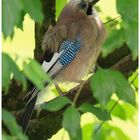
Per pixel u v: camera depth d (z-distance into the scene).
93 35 8.96
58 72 8.55
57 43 8.56
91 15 9.14
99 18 9.23
